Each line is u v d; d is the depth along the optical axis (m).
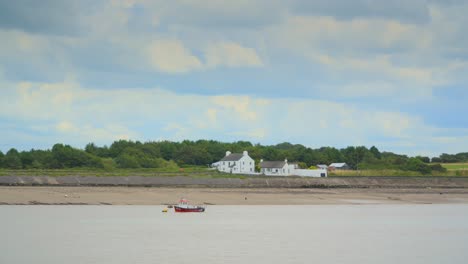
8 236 183.12
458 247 171.75
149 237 184.25
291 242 177.25
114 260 144.88
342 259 149.62
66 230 197.88
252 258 148.75
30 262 142.88
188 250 159.75
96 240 177.00
